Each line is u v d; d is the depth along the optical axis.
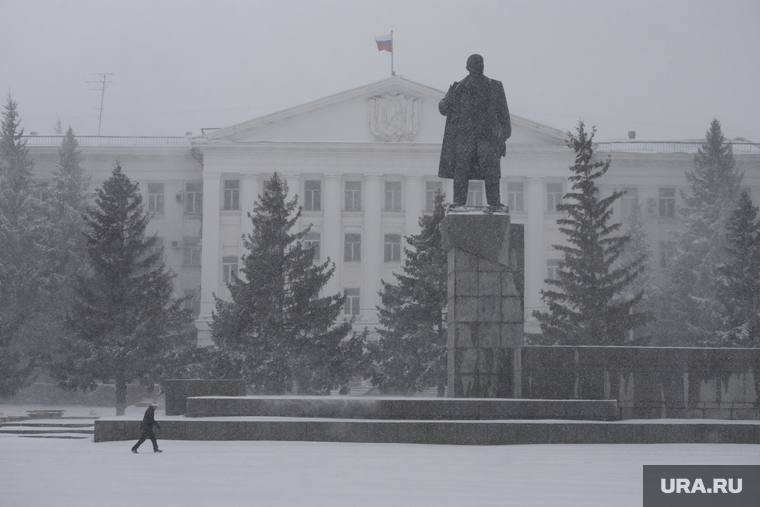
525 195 90.25
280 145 88.81
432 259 58.97
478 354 24.92
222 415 24.91
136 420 26.47
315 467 17.91
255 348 56.81
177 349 63.28
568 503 13.56
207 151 88.81
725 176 82.25
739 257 59.53
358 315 88.19
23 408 70.00
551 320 54.12
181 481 16.05
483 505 13.35
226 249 88.44
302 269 57.91
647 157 91.69
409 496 14.23
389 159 89.75
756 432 22.81
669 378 24.14
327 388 58.12
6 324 67.25
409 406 23.70
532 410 23.30
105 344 60.41
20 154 80.94
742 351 24.28
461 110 26.55
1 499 14.09
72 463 19.67
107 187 62.47
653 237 91.81
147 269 64.12
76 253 77.31
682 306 76.38
